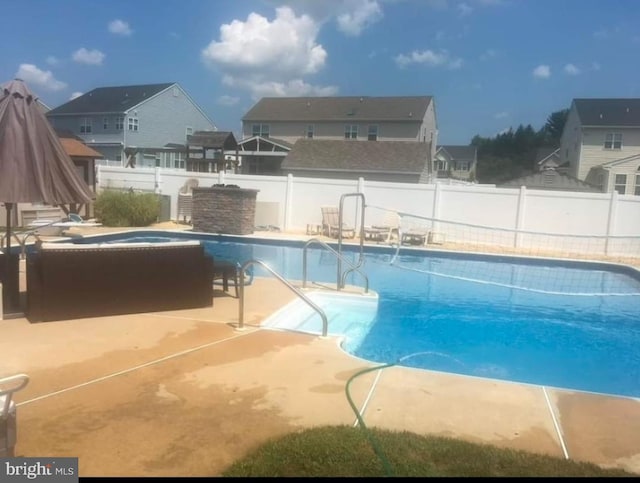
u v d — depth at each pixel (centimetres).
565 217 1617
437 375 521
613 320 955
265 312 755
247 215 1709
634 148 3866
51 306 653
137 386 470
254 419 411
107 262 685
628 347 801
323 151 3634
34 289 646
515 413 436
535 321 938
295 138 4788
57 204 685
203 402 440
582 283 1266
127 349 568
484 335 841
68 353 549
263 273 1239
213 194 1695
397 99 4738
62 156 668
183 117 4941
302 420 411
